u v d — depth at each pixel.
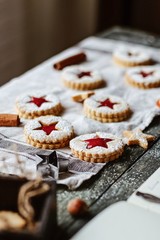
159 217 0.60
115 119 0.80
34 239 0.51
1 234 0.51
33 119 0.78
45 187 0.56
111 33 1.14
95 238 0.57
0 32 1.27
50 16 1.40
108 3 1.51
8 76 1.33
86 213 0.62
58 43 1.46
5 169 0.68
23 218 0.55
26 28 1.33
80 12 1.49
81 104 0.84
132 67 0.97
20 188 0.57
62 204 0.63
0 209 0.58
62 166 0.67
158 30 1.53
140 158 0.72
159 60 1.00
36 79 0.92
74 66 0.96
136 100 0.86
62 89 0.89
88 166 0.69
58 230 0.59
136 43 1.09
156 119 0.82
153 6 1.50
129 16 1.54
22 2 1.29
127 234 0.58
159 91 0.89
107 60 1.00
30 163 0.69
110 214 0.60
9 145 0.73
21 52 1.35
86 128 0.77
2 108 0.83
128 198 0.64
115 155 0.71
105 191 0.65
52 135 0.73
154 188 0.65
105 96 0.84
